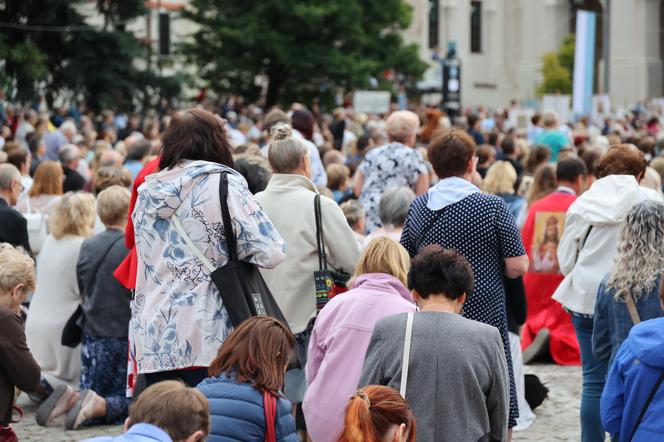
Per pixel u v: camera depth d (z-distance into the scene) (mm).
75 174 25766
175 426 7625
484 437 9953
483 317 12609
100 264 17344
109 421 17266
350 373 11336
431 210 12844
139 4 74188
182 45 91750
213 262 11234
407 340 10000
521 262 12727
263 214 11352
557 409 18000
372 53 96312
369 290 11586
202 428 7762
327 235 13812
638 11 132000
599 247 14594
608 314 12438
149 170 12812
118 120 70875
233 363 9805
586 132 53781
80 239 18375
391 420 8555
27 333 18500
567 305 14742
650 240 12094
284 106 92875
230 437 9547
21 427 17109
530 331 22062
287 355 9961
